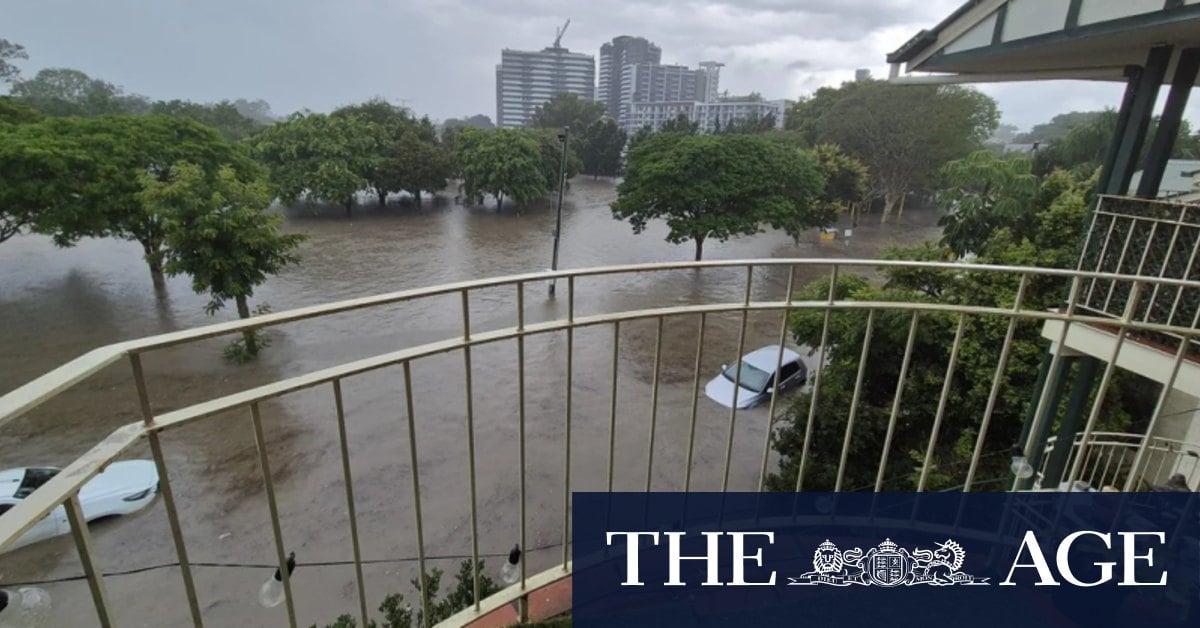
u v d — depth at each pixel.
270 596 2.14
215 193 11.05
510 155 29.95
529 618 1.87
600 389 9.89
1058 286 6.76
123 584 5.53
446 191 39.56
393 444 8.12
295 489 7.08
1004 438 6.38
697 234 19.45
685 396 9.68
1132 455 5.26
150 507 6.62
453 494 7.04
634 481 7.32
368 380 10.05
